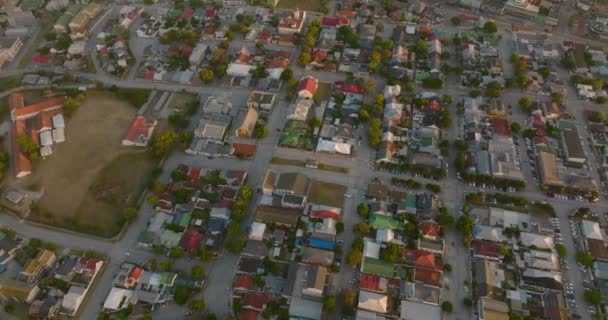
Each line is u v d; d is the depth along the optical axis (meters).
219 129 179.88
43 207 162.75
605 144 173.38
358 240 142.75
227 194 160.75
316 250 141.50
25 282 139.00
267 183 159.75
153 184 162.88
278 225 151.50
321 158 173.12
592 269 137.88
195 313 132.25
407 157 170.00
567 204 155.38
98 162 177.38
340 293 134.50
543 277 134.00
